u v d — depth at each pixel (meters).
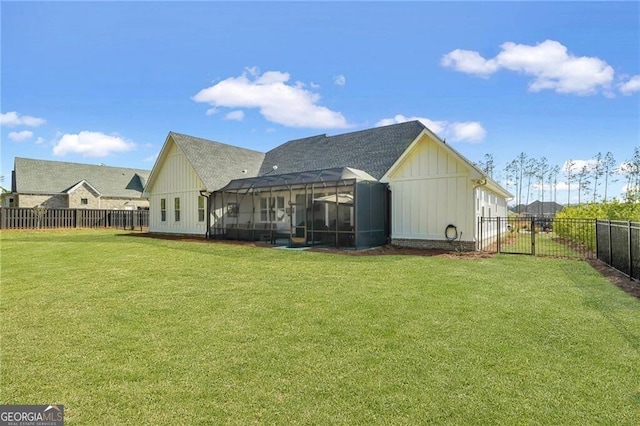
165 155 25.02
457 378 3.67
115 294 7.21
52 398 3.35
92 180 43.66
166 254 13.41
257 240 19.44
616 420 2.95
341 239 15.84
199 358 4.18
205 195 21.27
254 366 3.97
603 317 5.61
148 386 3.55
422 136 15.39
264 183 18.64
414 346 4.50
